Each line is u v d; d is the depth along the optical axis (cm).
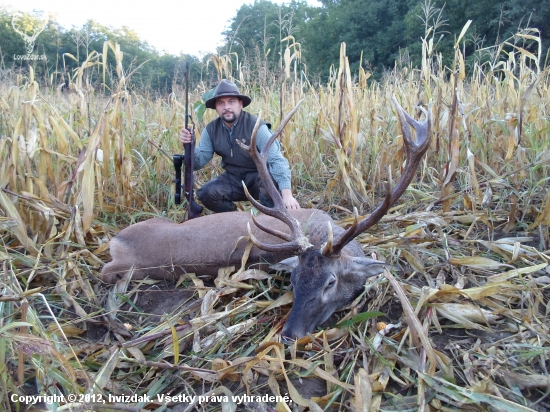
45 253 383
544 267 341
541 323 286
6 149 410
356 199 478
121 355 278
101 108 616
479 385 233
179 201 471
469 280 337
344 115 532
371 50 2095
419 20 1739
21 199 414
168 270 375
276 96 691
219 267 373
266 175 346
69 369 228
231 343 294
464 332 291
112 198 489
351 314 310
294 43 614
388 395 246
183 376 270
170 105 689
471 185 451
